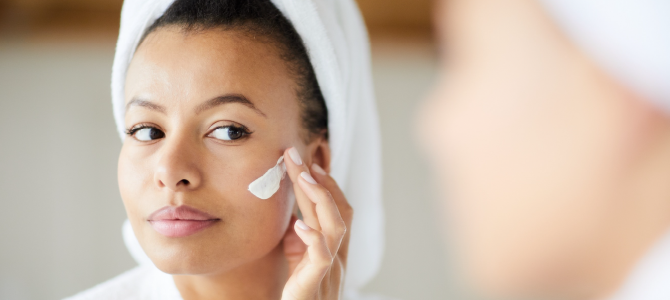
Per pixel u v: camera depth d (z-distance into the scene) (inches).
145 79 34.4
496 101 11.4
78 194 129.4
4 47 174.1
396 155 142.4
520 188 11.3
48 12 184.7
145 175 34.0
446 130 12.6
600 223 10.8
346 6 41.8
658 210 10.4
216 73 34.1
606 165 10.4
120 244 122.0
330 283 39.1
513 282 12.1
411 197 133.0
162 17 36.1
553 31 10.7
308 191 36.6
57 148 138.9
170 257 33.8
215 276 38.0
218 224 34.2
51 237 121.5
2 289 113.0
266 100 35.4
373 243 49.5
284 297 35.7
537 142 10.9
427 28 179.5
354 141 46.6
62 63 168.9
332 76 39.1
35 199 127.8
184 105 33.8
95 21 186.4
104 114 151.2
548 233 11.2
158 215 33.7
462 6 12.3
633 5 9.7
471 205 12.1
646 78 9.8
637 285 11.0
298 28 37.8
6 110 148.4
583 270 11.6
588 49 10.3
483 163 11.7
